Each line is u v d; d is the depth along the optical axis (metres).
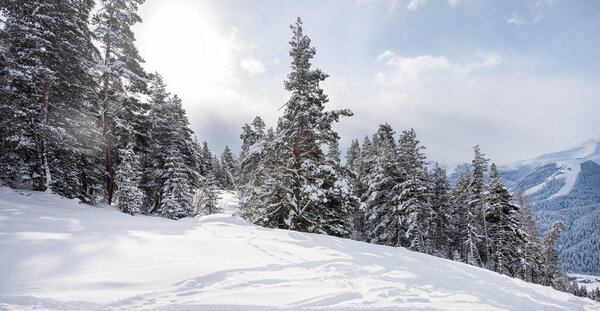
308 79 15.75
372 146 34.28
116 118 21.33
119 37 20.88
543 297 5.82
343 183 14.81
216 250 6.77
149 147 27.02
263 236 9.42
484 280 6.61
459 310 4.48
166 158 25.19
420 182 24.31
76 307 3.33
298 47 15.85
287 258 6.71
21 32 15.59
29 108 16.03
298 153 15.99
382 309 4.12
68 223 8.51
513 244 27.84
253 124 24.38
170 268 4.92
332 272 5.89
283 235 10.01
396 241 25.25
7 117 15.46
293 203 14.41
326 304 4.09
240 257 6.36
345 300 4.31
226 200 39.34
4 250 5.04
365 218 29.31
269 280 4.92
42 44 16.05
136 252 5.82
